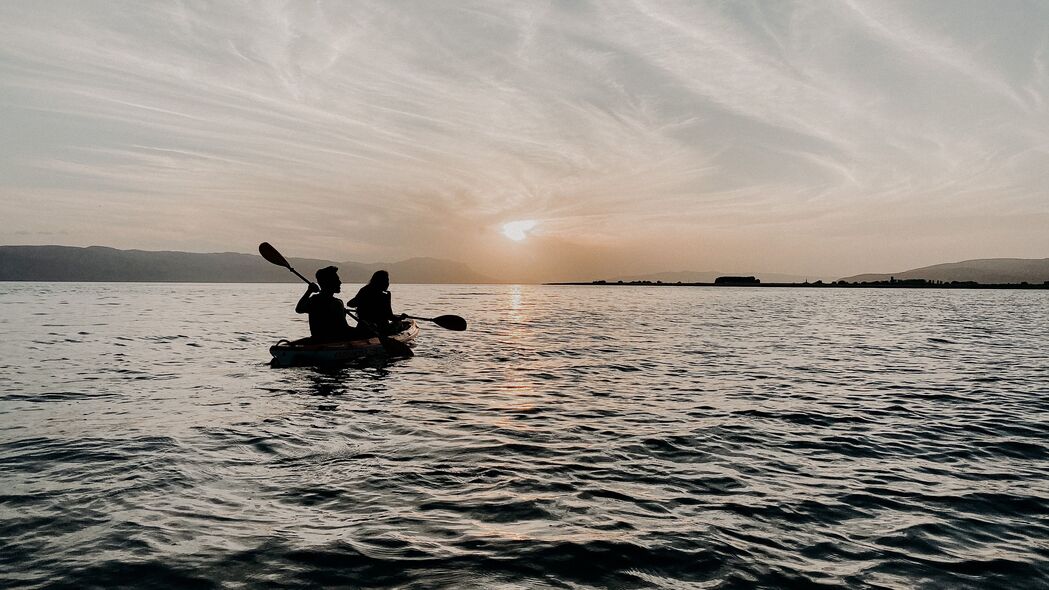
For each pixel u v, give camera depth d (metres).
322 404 7.14
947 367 11.02
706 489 4.28
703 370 10.48
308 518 3.62
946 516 3.83
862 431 6.04
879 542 3.41
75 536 3.30
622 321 26.02
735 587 2.86
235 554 3.10
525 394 7.98
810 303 56.38
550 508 3.86
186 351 12.72
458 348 13.88
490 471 4.61
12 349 12.77
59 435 5.54
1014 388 8.70
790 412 6.90
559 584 2.85
